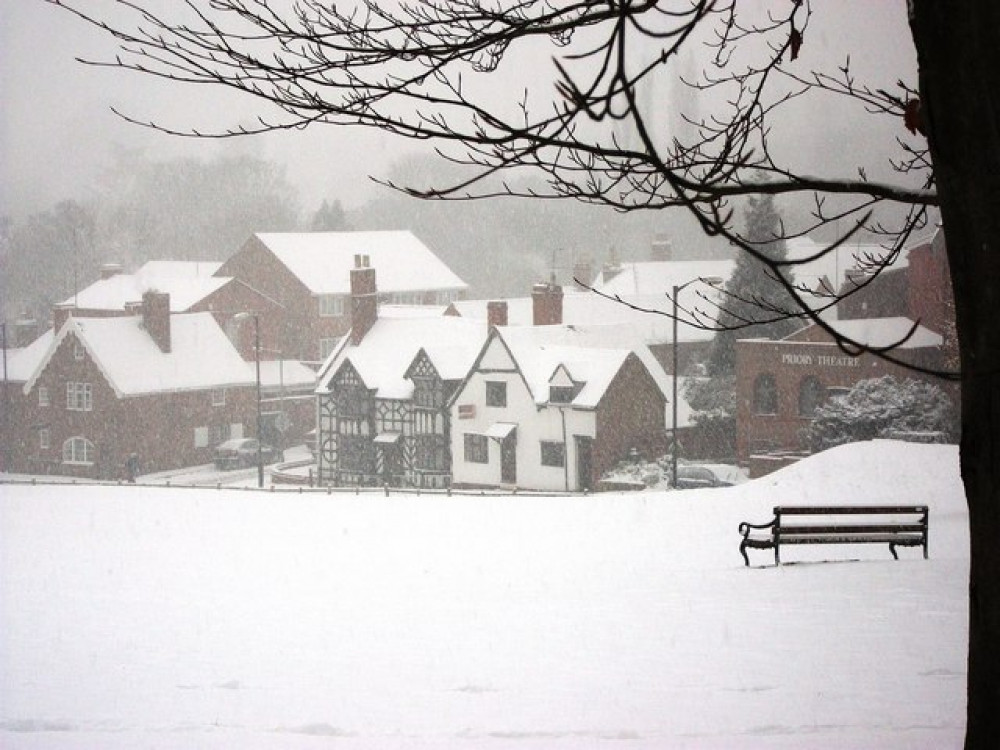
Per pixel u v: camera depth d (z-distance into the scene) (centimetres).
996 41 485
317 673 1048
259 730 823
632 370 5750
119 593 1792
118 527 3120
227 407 7394
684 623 1248
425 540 2745
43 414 7119
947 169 497
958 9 484
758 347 5516
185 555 2462
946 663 1011
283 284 9088
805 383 5416
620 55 376
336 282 9150
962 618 1228
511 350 5869
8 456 7312
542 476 5788
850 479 3431
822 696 895
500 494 4291
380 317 6831
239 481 6556
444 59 603
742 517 2986
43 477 6988
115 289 9512
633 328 6512
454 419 6103
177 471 7050
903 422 4991
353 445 6525
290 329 9044
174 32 575
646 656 1074
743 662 1031
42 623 1442
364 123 570
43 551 2572
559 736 787
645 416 5800
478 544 2638
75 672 1085
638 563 2145
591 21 600
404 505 3744
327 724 827
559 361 5822
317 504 3822
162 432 7031
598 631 1221
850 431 5075
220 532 2975
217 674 1057
